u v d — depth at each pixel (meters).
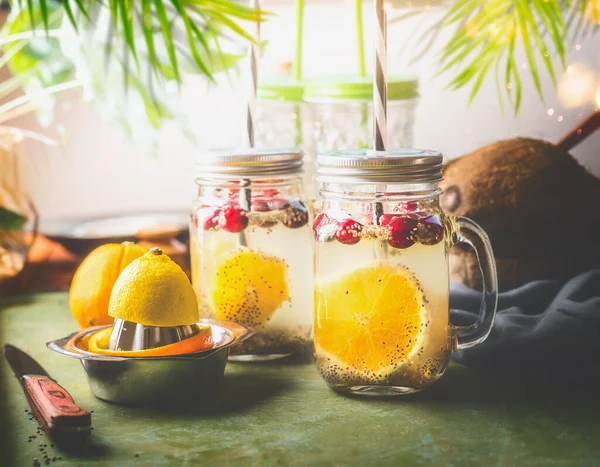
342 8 0.99
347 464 0.57
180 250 0.91
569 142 0.83
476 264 0.78
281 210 0.72
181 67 0.98
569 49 0.92
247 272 0.72
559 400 0.67
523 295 0.76
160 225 0.97
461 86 0.91
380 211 0.64
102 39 0.98
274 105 0.87
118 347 0.67
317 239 0.66
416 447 0.59
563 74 0.93
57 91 1.06
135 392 0.65
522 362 0.70
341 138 0.85
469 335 0.68
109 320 0.78
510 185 0.77
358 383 0.66
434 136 0.98
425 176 0.64
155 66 0.81
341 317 0.65
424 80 0.97
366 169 0.63
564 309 0.71
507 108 0.94
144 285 0.66
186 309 0.66
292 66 1.01
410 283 0.64
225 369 0.73
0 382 0.71
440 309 0.66
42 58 1.01
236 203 0.72
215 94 1.06
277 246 0.72
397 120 0.85
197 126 1.07
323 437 0.61
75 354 0.64
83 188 1.13
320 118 0.86
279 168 0.71
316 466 0.57
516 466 0.57
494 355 0.70
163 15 0.79
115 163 1.11
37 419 0.64
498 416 0.64
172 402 0.66
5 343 0.80
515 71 0.87
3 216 0.96
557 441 0.60
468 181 0.78
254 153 0.71
